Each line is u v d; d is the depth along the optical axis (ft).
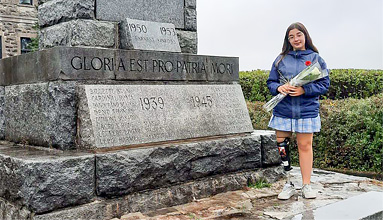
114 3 15.62
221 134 16.46
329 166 24.71
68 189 12.03
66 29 15.02
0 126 16.93
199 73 16.87
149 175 13.71
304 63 14.51
